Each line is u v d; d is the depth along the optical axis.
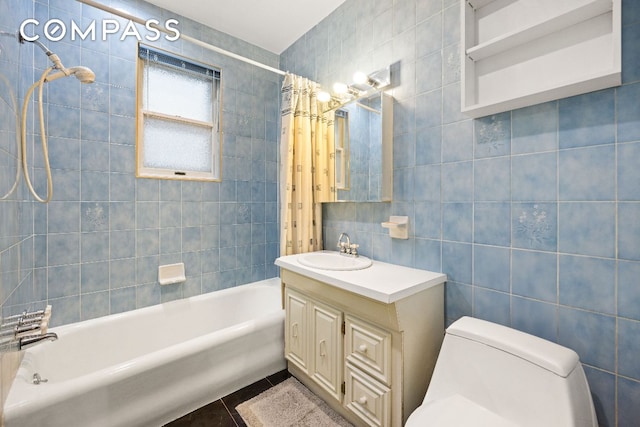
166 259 2.13
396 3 1.72
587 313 1.09
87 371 1.71
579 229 1.10
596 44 1.04
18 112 1.37
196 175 2.31
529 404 0.91
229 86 2.42
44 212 1.68
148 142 2.09
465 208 1.43
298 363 1.77
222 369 1.67
